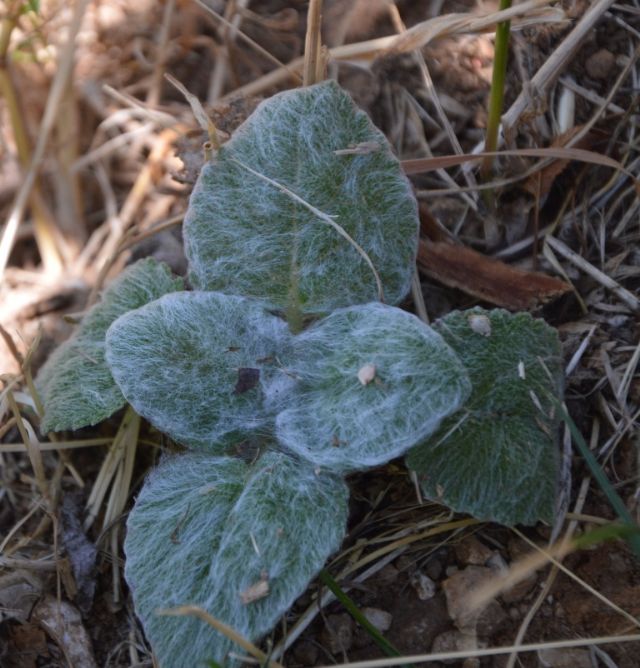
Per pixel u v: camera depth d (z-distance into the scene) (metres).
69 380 0.33
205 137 0.36
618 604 0.30
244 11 0.40
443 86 0.37
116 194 0.41
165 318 0.31
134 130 0.40
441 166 0.34
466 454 0.30
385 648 0.29
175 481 0.31
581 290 0.34
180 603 0.29
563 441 0.32
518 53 0.37
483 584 0.31
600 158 0.33
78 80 0.41
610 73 0.37
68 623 0.32
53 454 0.35
